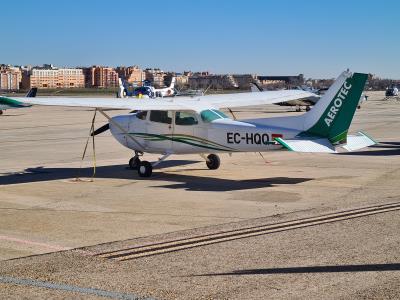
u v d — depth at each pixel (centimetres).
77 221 1002
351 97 1312
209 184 1403
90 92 13575
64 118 4422
